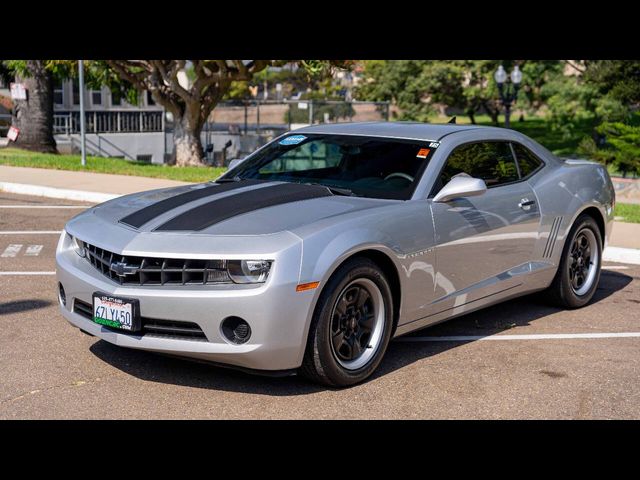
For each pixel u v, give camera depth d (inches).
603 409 175.2
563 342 226.1
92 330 182.9
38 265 310.3
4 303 251.3
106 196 523.5
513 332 235.1
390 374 193.9
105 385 180.5
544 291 261.1
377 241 183.2
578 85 1764.3
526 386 188.5
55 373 187.8
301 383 185.6
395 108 2314.2
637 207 564.7
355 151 222.7
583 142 1233.4
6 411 164.7
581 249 265.6
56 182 592.1
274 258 166.2
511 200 230.2
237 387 181.3
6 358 197.6
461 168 219.8
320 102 957.8
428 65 2167.8
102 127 1201.4
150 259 173.0
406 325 199.3
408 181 208.1
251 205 189.6
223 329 167.9
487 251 221.0
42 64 984.3
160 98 888.3
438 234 202.2
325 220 180.7
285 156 231.0
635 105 1582.2
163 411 166.6
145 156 1262.3
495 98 2091.5
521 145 249.6
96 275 183.2
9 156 855.1
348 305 182.1
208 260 169.0
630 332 239.0
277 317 166.2
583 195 259.3
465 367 201.0
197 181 625.6
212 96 889.5
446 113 2947.8
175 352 170.2
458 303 214.2
